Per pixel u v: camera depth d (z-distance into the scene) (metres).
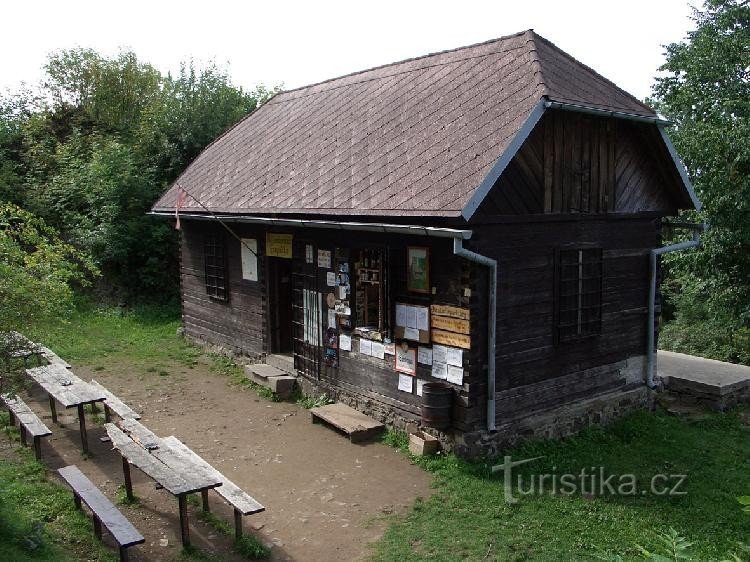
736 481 8.66
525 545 6.82
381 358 9.94
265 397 11.82
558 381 9.76
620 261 10.58
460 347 8.61
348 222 9.34
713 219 15.26
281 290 12.95
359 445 9.56
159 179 22.28
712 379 11.99
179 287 19.98
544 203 9.12
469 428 8.68
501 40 10.83
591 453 9.34
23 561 5.55
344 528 7.22
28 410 8.90
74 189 19.69
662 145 10.27
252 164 13.91
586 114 9.41
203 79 24.22
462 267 8.48
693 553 6.79
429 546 6.80
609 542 6.95
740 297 16.31
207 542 6.74
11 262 6.87
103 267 19.44
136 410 11.13
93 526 6.66
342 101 13.55
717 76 16.98
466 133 9.10
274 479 8.47
